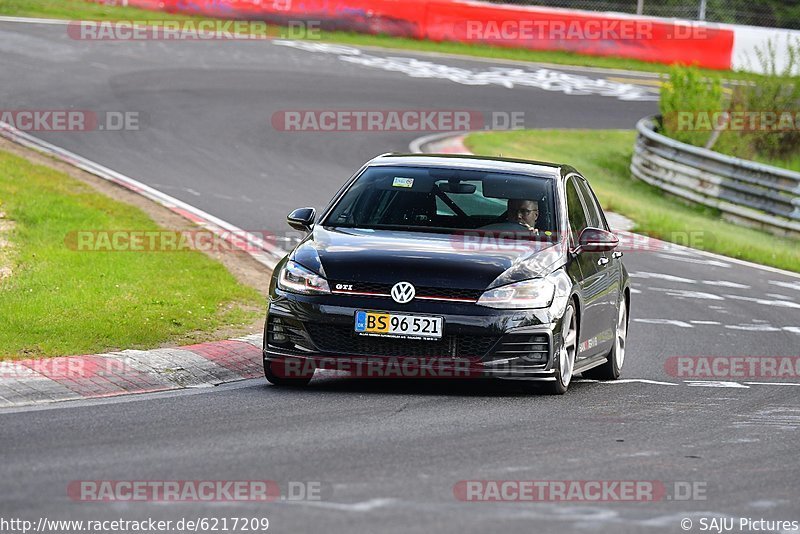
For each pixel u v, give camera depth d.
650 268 56.84
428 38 124.06
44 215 48.53
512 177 33.09
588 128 98.44
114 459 21.27
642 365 37.75
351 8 121.31
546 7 132.50
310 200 62.66
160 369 30.20
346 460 21.72
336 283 29.09
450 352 28.66
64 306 35.47
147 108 82.69
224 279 42.91
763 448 24.75
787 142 93.50
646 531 18.05
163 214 55.19
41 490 19.09
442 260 29.38
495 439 24.19
